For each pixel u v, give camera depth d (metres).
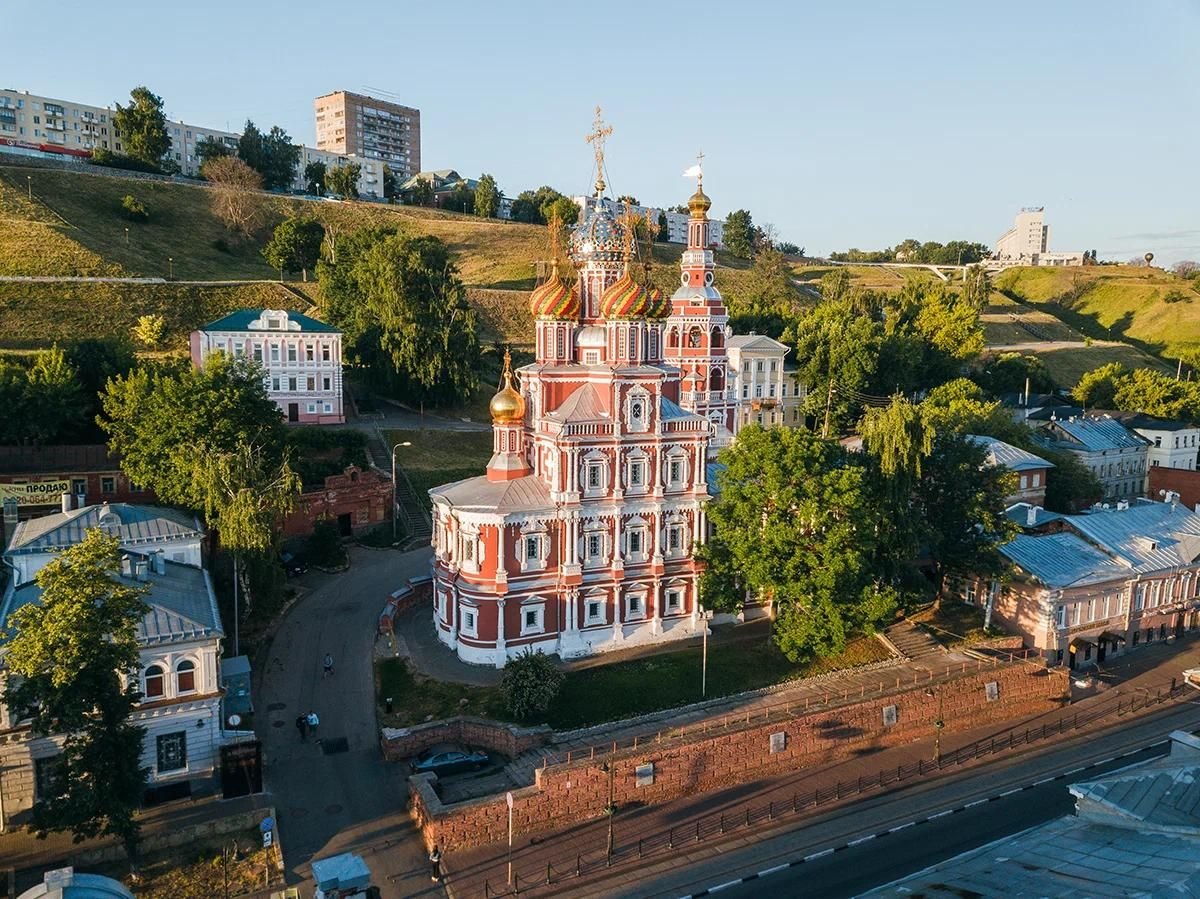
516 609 63.47
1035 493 102.81
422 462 104.31
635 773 52.31
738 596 65.31
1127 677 73.56
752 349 131.50
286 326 108.12
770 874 46.25
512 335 151.50
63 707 40.47
